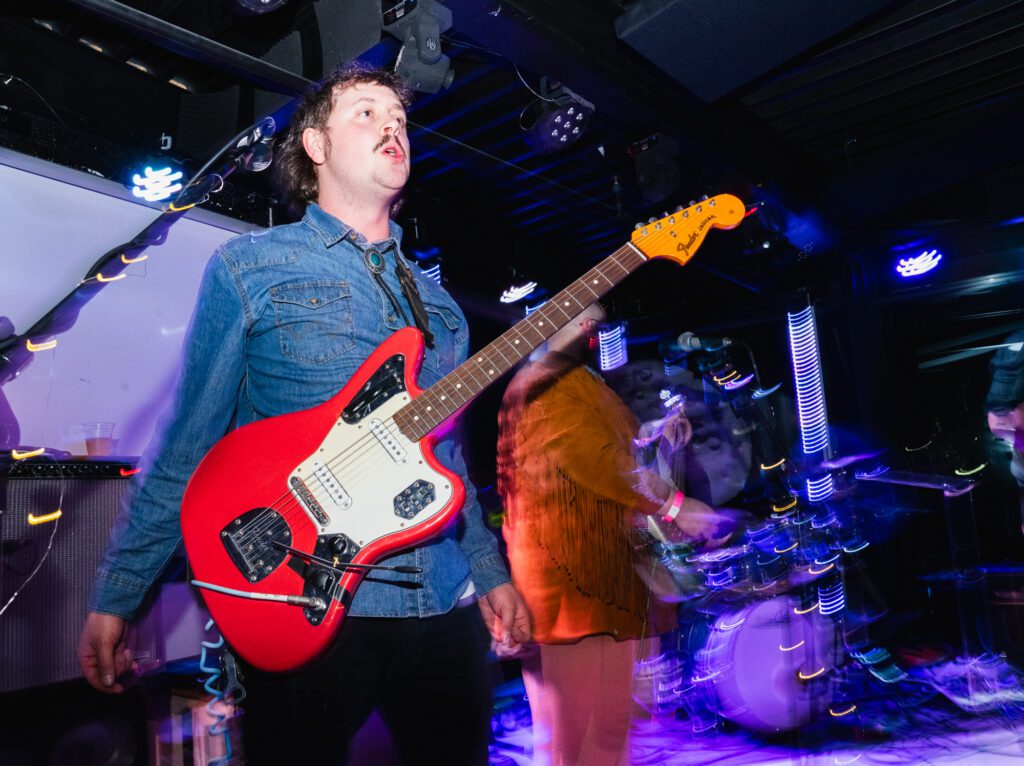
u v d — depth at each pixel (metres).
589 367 2.18
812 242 5.97
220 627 1.08
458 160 4.77
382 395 1.18
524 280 5.76
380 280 1.31
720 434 4.65
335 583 1.08
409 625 1.16
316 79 3.26
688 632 3.58
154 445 1.18
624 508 2.06
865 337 6.27
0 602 1.78
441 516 1.13
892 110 4.93
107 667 1.13
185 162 3.78
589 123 4.58
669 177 4.47
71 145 3.51
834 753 3.29
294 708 1.08
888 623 5.15
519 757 3.46
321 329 1.23
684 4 3.34
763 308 6.80
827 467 4.95
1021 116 4.52
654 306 7.25
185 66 3.88
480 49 3.60
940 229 6.00
